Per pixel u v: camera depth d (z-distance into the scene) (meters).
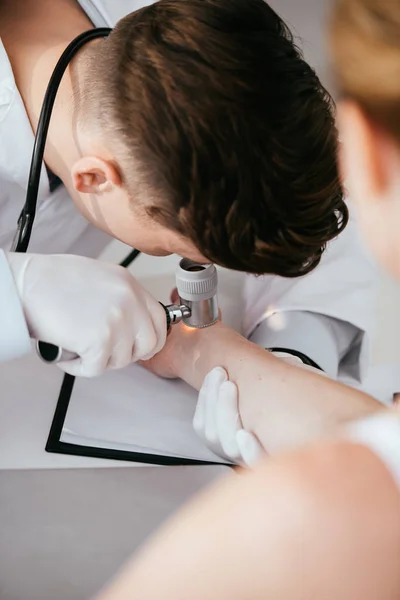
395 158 0.40
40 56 0.83
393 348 0.97
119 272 0.77
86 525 0.72
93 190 0.75
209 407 0.79
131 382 0.86
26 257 0.76
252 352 0.81
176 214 0.69
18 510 0.73
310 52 0.78
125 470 0.77
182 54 0.65
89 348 0.74
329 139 0.65
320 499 0.43
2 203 0.88
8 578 0.70
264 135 0.64
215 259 0.70
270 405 0.76
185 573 0.44
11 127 0.81
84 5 0.89
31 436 0.80
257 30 0.66
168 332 0.86
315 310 0.93
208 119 0.64
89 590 0.69
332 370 0.91
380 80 0.38
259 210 0.65
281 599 0.42
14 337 0.74
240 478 0.47
